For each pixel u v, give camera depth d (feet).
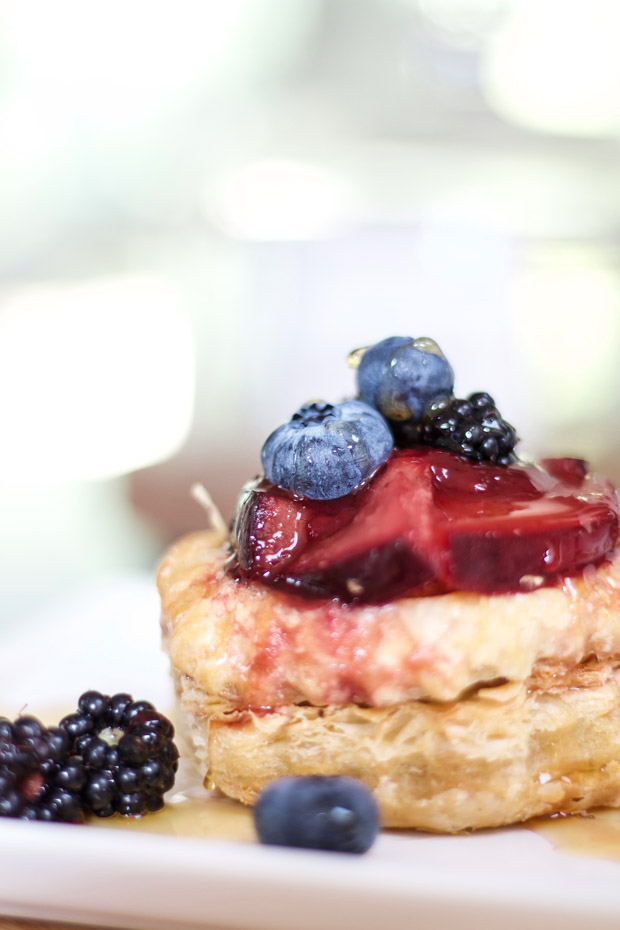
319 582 0.83
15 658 1.05
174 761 0.86
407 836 0.82
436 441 0.88
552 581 0.83
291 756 0.84
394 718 0.83
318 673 0.82
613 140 2.95
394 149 2.98
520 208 2.68
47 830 0.76
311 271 2.54
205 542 0.94
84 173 3.01
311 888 0.74
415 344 0.89
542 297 2.32
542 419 1.82
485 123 3.04
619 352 2.04
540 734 0.84
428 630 0.82
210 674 0.84
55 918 0.76
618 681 0.85
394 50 3.10
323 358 2.30
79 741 0.85
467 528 0.81
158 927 0.76
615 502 0.86
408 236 2.56
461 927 0.73
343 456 0.84
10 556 1.87
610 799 0.85
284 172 2.94
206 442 2.17
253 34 2.98
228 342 2.47
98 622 1.09
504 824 0.83
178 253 2.97
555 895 0.73
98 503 2.07
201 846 0.76
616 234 2.58
